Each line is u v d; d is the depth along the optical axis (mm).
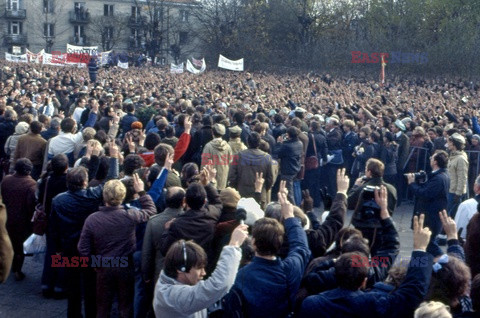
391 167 12172
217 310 4512
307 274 4363
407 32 51531
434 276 4035
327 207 5859
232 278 3947
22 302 7070
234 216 5605
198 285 3910
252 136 8922
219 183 9039
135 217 5781
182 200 5656
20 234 7648
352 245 4219
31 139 10234
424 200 8703
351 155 13188
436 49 45906
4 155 12336
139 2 79250
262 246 4141
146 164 8109
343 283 3928
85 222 5742
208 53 68812
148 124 12531
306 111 17734
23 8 76875
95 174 6801
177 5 78125
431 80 44250
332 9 64750
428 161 13070
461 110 21719
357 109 18047
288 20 67062
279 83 37719
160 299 3959
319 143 12219
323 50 54094
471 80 44188
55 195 6980
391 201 6004
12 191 7594
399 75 46719
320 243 4824
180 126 11172
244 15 66375
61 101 21000
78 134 9672
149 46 70312
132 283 5895
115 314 6762
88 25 79125
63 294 7238
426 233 4020
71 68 42375
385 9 55531
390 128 13531
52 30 77938
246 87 29359
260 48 64062
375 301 3863
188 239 5258
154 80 34688
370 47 50156
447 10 53719
